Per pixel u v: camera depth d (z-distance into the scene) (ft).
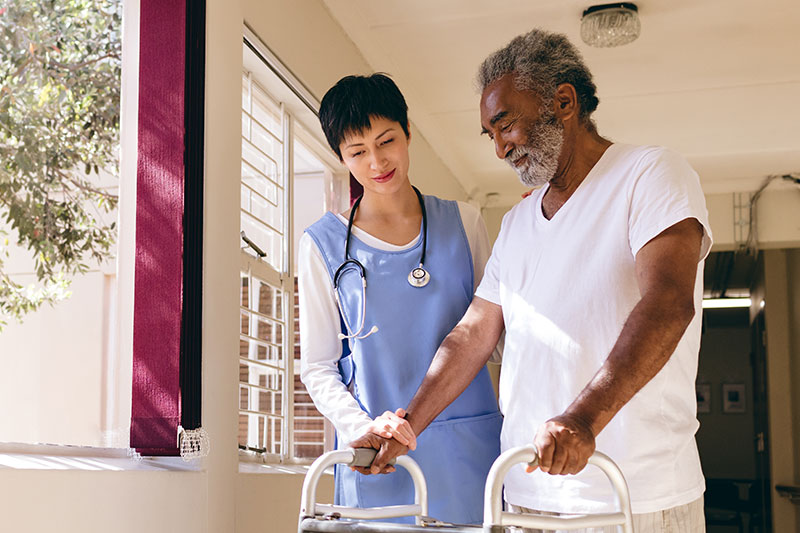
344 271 6.76
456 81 16.33
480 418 6.57
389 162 6.66
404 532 4.29
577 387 5.41
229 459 8.19
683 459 5.29
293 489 9.86
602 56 15.31
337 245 6.89
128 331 7.59
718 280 34.12
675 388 5.32
